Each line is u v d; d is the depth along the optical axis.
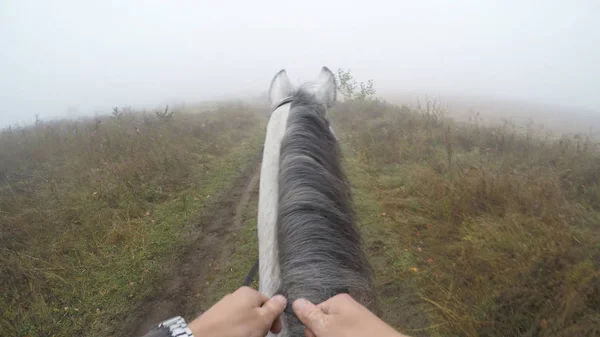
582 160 6.02
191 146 8.91
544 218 4.29
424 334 3.27
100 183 6.29
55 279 4.22
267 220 1.91
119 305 3.98
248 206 6.14
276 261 1.60
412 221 4.95
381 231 4.84
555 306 3.03
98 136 9.17
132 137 8.79
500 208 4.64
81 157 7.76
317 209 1.61
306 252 1.45
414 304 3.61
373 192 6.01
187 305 4.02
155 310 3.95
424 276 3.93
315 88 3.20
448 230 4.55
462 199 4.89
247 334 0.89
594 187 5.17
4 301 3.84
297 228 1.54
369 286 1.56
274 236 1.73
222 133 11.04
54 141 9.53
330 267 1.41
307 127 2.09
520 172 5.83
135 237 5.09
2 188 6.48
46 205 5.83
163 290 4.21
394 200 5.55
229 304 0.95
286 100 3.08
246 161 8.49
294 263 1.43
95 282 4.28
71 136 9.73
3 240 4.65
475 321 3.13
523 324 3.03
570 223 4.41
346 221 1.65
